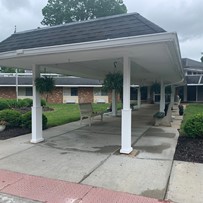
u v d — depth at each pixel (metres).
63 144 7.68
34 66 8.02
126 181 4.66
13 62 7.84
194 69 37.06
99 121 13.45
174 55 6.19
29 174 5.05
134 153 6.57
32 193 4.18
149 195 4.09
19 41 7.04
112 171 5.19
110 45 5.35
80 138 8.66
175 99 28.44
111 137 8.86
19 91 30.95
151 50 5.64
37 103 8.02
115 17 5.84
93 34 5.86
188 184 4.51
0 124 9.68
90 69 10.82
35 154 6.50
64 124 12.21
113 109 16.25
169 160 5.91
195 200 3.92
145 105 27.14
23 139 8.36
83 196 4.07
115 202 3.86
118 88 7.07
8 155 6.39
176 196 4.05
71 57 6.71
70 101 31.34
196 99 31.48
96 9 38.25
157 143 7.77
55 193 4.18
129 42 5.16
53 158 6.13
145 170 5.23
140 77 14.95
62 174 5.04
